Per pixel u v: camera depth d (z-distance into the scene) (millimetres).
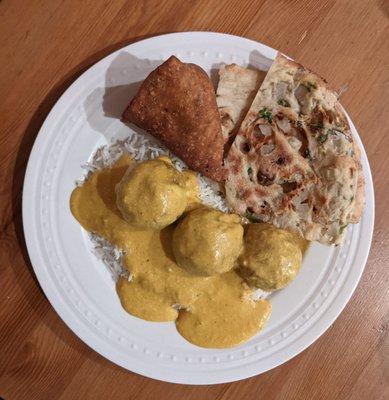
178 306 258
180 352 258
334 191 252
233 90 258
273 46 273
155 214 226
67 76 253
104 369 267
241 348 264
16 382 257
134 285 253
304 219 260
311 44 277
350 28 280
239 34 269
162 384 274
